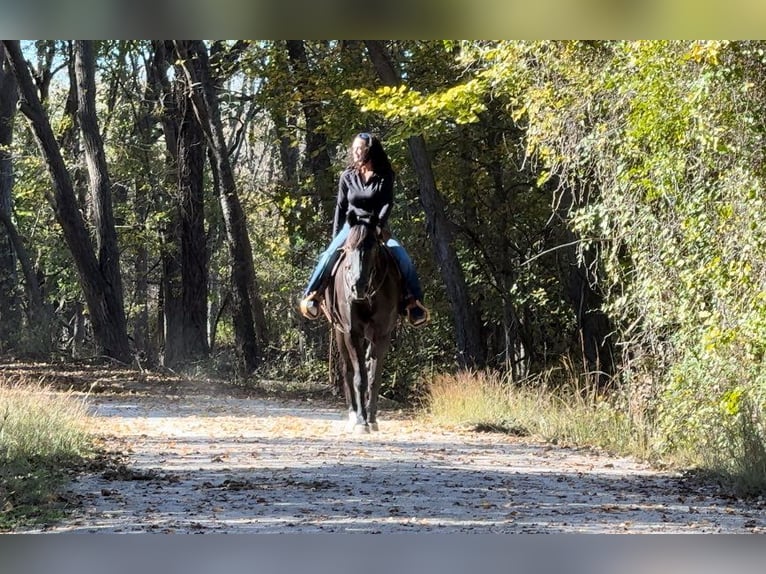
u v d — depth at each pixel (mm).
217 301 67750
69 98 55531
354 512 10727
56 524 9984
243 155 59000
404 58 34281
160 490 12273
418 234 37281
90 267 41656
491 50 22703
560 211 32344
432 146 35062
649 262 18625
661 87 16359
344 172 18031
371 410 19750
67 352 46781
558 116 20828
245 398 32219
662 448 16984
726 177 15820
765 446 13859
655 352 19203
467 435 20266
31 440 15422
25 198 58156
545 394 23609
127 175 55531
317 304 18797
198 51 39438
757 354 15680
